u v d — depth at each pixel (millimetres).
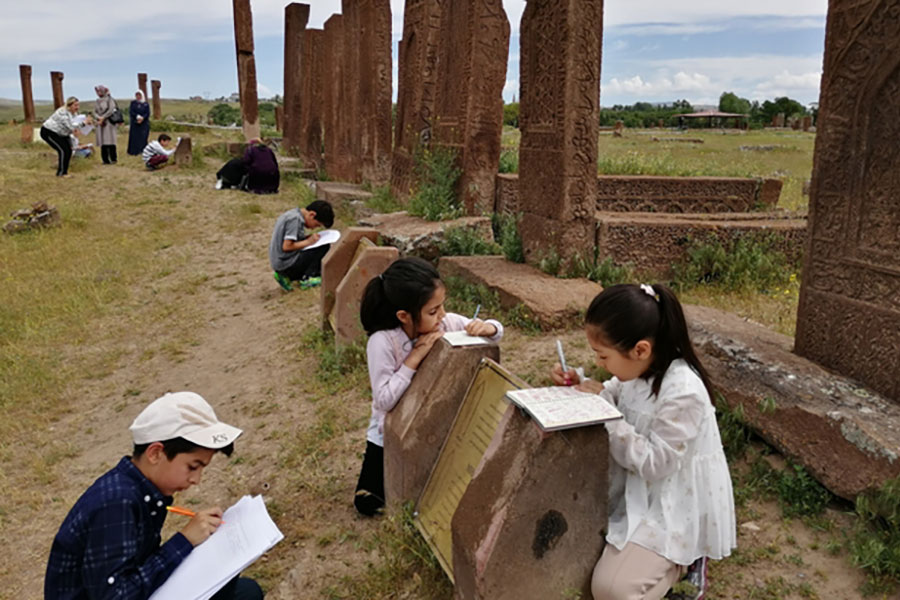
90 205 14188
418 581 3105
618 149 25984
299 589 3352
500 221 9203
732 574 3033
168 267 10289
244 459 4809
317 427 4965
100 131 18875
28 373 6770
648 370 2680
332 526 3832
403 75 11664
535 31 7137
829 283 4086
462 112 9305
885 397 3709
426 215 9102
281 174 17031
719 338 4559
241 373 6414
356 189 13641
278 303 8258
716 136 40094
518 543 2475
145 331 7930
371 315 3561
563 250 7074
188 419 2451
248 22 22672
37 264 10430
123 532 2357
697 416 2537
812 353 4223
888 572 2893
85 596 2412
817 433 3459
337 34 15836
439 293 3434
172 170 17969
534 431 2469
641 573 2480
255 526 2602
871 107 3742
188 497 4457
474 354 3312
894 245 3672
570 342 5750
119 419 5918
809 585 2926
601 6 6652
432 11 10609
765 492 3516
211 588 2387
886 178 3699
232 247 11266
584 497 2549
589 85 6793
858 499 3090
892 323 3701
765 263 7543
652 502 2598
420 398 3332
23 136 22984
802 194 13773
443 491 3246
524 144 7578
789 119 59562
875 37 3699
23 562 4117
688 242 7727
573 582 2611
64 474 5078
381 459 3748
